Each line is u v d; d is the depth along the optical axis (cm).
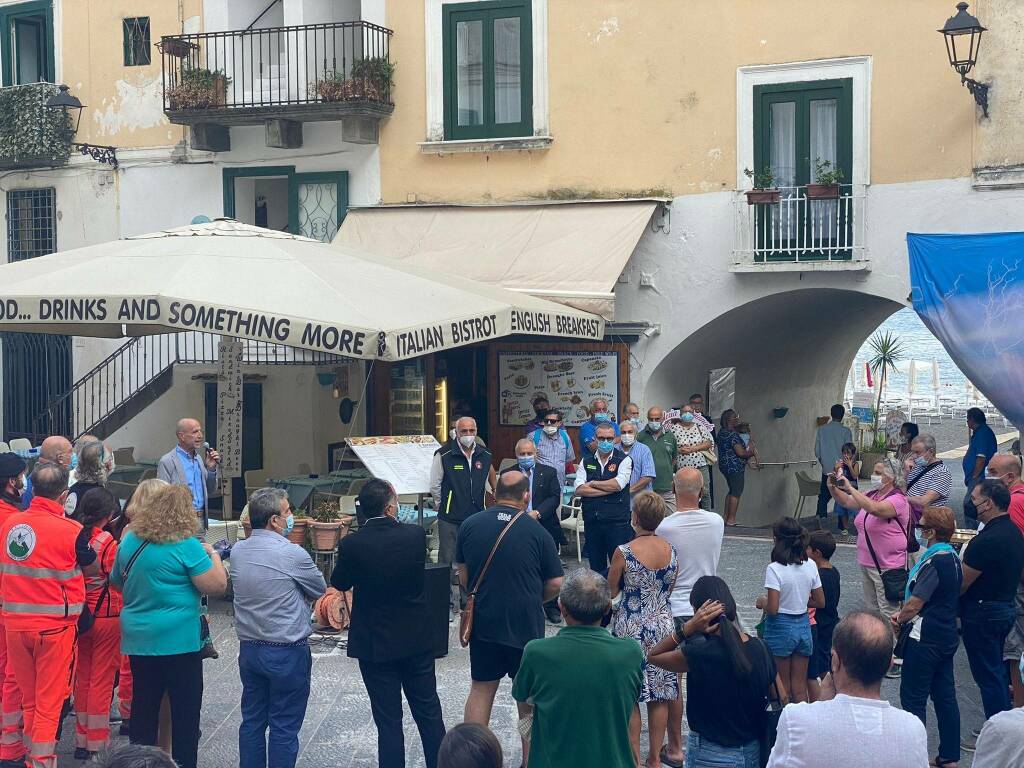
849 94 1605
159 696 737
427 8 1831
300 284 1255
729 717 607
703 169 1692
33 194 2139
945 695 814
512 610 765
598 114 1745
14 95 2058
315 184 1923
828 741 478
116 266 1290
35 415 2122
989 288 1303
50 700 763
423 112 1844
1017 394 1284
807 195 1595
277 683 735
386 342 1172
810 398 2314
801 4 1625
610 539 1213
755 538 1636
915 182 1574
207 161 1986
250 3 1980
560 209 1747
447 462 1192
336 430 1836
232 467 1433
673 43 1698
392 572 744
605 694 568
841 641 492
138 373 1911
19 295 1235
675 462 1606
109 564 785
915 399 4241
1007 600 841
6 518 829
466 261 1714
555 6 1759
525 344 1792
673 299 1719
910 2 1566
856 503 991
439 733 768
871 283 1608
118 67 2041
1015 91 1510
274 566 736
